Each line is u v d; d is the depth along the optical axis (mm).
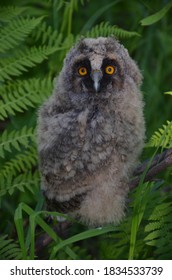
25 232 7219
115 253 6871
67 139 6418
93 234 5637
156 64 9133
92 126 6402
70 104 6660
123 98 6547
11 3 8633
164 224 6234
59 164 6418
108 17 9180
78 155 6379
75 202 6535
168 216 6270
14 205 7930
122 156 6379
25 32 7379
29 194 7840
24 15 8477
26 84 7137
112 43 6668
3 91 7055
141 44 8961
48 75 8297
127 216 6898
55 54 8164
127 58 6738
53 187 6555
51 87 7145
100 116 6473
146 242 6398
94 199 6488
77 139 6387
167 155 6195
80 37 7680
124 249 7004
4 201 7777
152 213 6309
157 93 8516
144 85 8562
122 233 6707
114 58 6547
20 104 6902
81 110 6594
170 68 9023
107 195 6457
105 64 6543
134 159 6570
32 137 6867
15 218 5578
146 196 5984
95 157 6336
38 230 7086
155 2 8562
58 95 6746
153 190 6590
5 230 7328
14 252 6000
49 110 6766
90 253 8023
